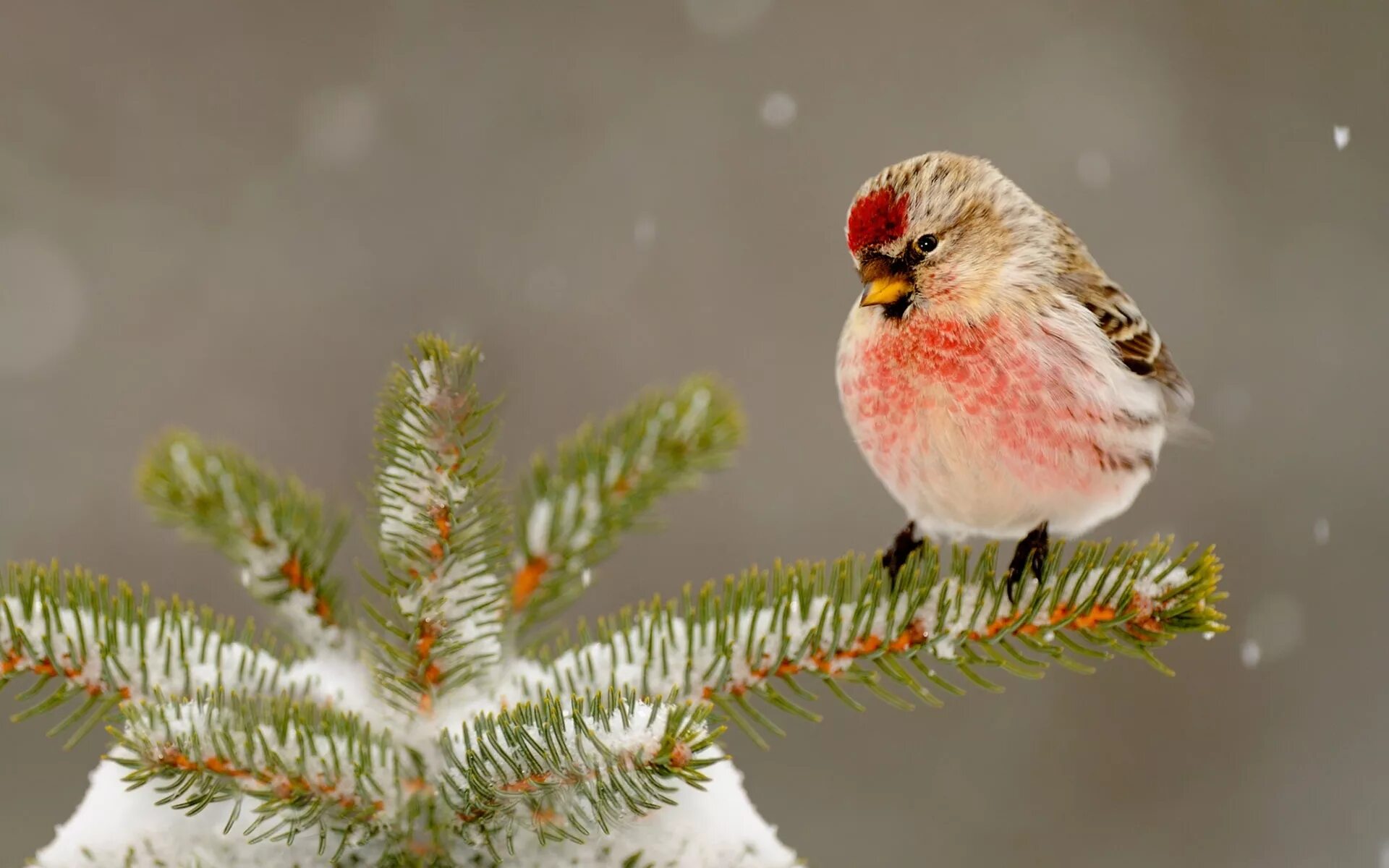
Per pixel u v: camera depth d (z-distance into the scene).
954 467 5.51
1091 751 10.45
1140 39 13.65
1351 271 12.80
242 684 3.72
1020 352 5.39
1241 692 10.80
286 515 4.22
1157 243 13.05
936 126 13.38
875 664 3.91
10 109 12.31
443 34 13.06
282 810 3.26
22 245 11.76
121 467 10.83
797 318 12.12
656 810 3.43
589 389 11.85
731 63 13.29
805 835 9.77
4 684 3.52
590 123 12.92
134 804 3.39
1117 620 4.05
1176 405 6.52
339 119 12.73
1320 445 12.14
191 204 12.23
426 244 12.40
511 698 3.78
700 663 3.79
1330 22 13.39
